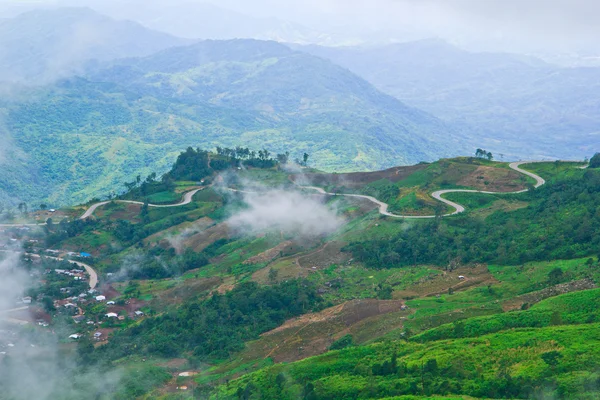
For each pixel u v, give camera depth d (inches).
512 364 5580.7
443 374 5629.9
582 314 6230.3
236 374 6909.5
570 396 4918.8
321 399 5728.3
